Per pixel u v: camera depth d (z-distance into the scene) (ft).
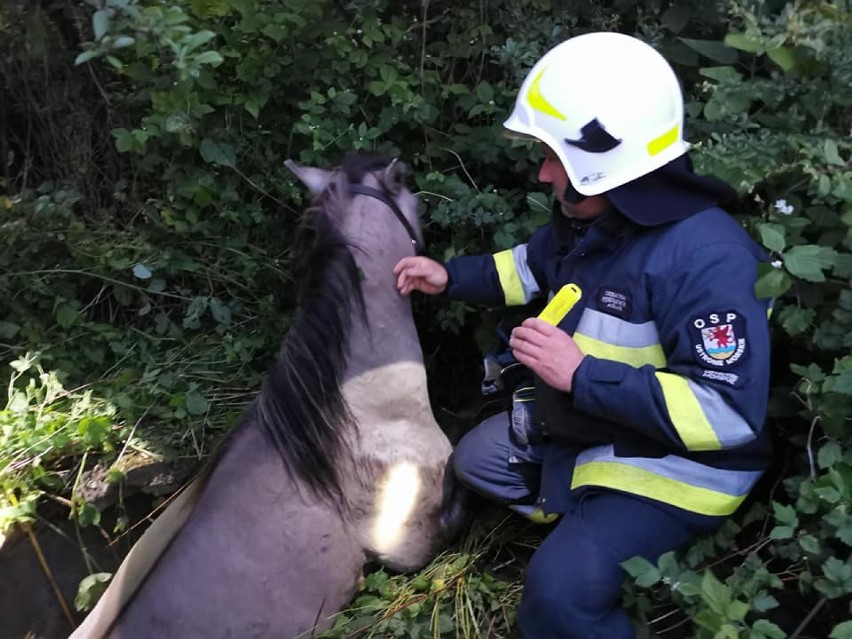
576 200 5.19
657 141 5.05
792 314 5.21
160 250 8.27
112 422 7.02
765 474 6.02
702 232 4.97
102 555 6.81
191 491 5.95
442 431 6.88
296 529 5.74
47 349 7.84
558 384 5.05
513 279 6.27
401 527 6.09
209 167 8.00
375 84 7.33
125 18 5.56
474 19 7.58
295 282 6.68
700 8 6.72
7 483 6.42
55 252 8.26
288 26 7.25
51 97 8.67
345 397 5.84
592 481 5.31
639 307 5.10
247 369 7.98
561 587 5.06
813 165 5.34
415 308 7.65
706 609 4.59
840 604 5.19
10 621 6.43
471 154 7.43
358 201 5.97
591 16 7.33
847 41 5.50
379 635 5.82
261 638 5.65
